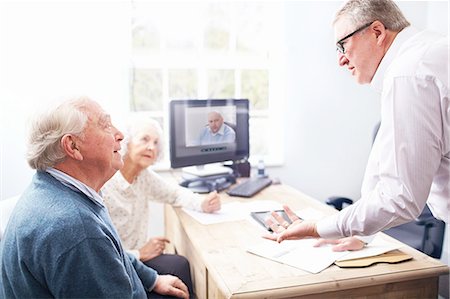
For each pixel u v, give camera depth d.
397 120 1.01
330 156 2.83
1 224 1.20
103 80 2.31
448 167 1.09
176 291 1.37
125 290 0.99
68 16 2.21
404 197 1.00
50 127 0.99
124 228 1.67
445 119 1.00
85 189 1.04
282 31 2.66
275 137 2.82
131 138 1.63
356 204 1.09
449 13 2.63
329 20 2.69
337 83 2.77
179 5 2.59
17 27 2.14
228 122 2.23
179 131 2.04
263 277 1.09
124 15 2.35
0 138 2.20
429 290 1.15
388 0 1.14
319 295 1.07
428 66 0.99
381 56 1.16
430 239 1.95
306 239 1.33
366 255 1.21
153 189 1.77
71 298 0.92
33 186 1.03
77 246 0.91
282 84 2.71
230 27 2.71
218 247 1.31
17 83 2.17
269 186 2.17
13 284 0.94
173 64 2.62
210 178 2.14
